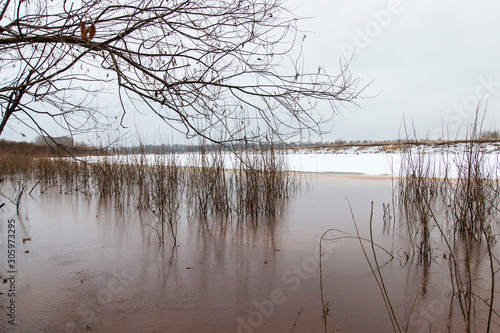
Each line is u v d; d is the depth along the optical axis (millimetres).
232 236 5184
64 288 3400
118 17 2383
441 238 4988
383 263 4035
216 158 6703
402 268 3883
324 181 11219
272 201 6562
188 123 2484
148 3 2293
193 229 5602
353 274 3730
